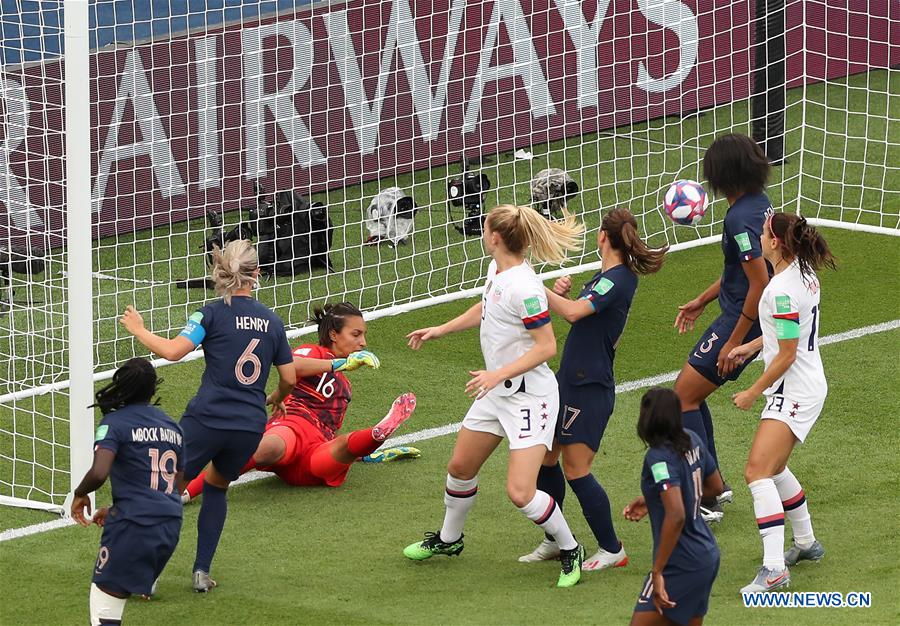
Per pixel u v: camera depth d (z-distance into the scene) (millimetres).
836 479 30281
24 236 43875
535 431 24953
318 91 50250
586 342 25672
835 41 63969
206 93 47375
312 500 30344
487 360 25500
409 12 50812
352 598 24969
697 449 21156
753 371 37062
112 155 47219
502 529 28641
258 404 25875
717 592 24781
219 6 48812
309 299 43719
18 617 24375
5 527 29344
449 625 23281
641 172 52969
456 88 52219
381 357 39281
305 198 47625
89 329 29359
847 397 35031
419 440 33906
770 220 25016
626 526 28531
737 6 57625
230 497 30641
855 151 56281
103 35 47656
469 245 47719
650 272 25797
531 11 52844
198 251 47469
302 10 49406
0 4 38406
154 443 23031
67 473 32438
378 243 46125
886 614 23109
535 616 23641
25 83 43969
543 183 48906
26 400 36781
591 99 54625
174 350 25125
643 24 55469
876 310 41250
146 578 22797
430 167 49969
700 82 57625
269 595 25234
